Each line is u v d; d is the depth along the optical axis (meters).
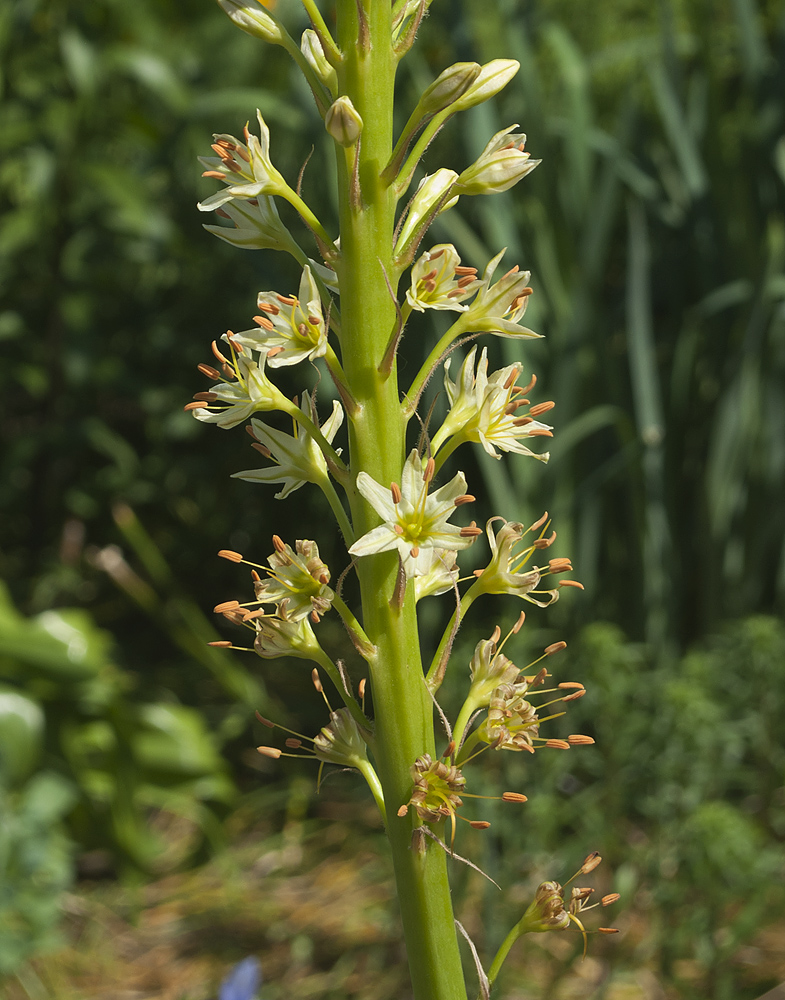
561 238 3.11
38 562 4.33
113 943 2.74
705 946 2.31
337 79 1.03
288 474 1.09
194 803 3.00
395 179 1.02
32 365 4.17
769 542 3.24
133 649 4.25
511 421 1.11
